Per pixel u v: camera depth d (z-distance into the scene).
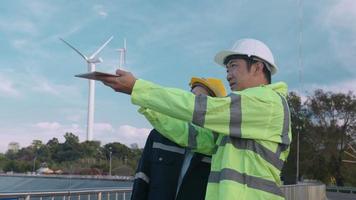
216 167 2.56
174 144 3.11
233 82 2.80
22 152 102.19
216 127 2.43
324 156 61.53
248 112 2.43
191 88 3.38
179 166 3.09
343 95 61.75
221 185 2.43
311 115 61.03
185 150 3.11
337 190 57.09
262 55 2.75
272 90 2.60
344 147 62.06
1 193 6.57
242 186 2.43
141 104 2.45
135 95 2.44
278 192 2.50
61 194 7.53
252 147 2.49
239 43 2.82
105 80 2.47
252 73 2.76
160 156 3.10
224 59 2.90
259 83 2.77
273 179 2.50
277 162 2.53
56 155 97.75
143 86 2.44
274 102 2.50
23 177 56.28
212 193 2.51
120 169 74.75
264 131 2.48
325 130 61.62
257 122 2.45
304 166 60.28
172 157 3.09
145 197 3.16
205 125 2.41
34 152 100.56
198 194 2.99
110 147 91.25
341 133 61.91
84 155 94.81
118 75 2.45
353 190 55.25
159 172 3.08
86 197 7.96
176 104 2.39
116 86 2.47
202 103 2.39
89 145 96.31
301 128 56.47
